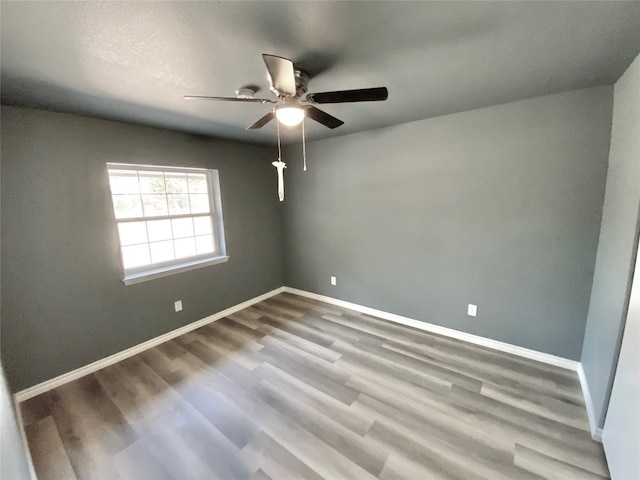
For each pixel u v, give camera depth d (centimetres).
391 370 238
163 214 307
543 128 220
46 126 218
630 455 128
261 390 217
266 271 415
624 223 158
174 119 252
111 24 118
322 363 250
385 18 118
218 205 350
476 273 268
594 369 189
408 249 309
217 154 339
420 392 210
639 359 129
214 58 149
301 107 162
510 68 168
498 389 212
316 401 204
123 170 274
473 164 255
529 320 247
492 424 180
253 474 152
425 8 112
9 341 207
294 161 396
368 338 293
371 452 162
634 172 148
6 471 103
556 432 173
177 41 132
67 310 234
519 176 235
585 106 203
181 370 245
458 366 241
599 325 189
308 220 396
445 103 230
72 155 231
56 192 224
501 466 152
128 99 200
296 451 164
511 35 132
